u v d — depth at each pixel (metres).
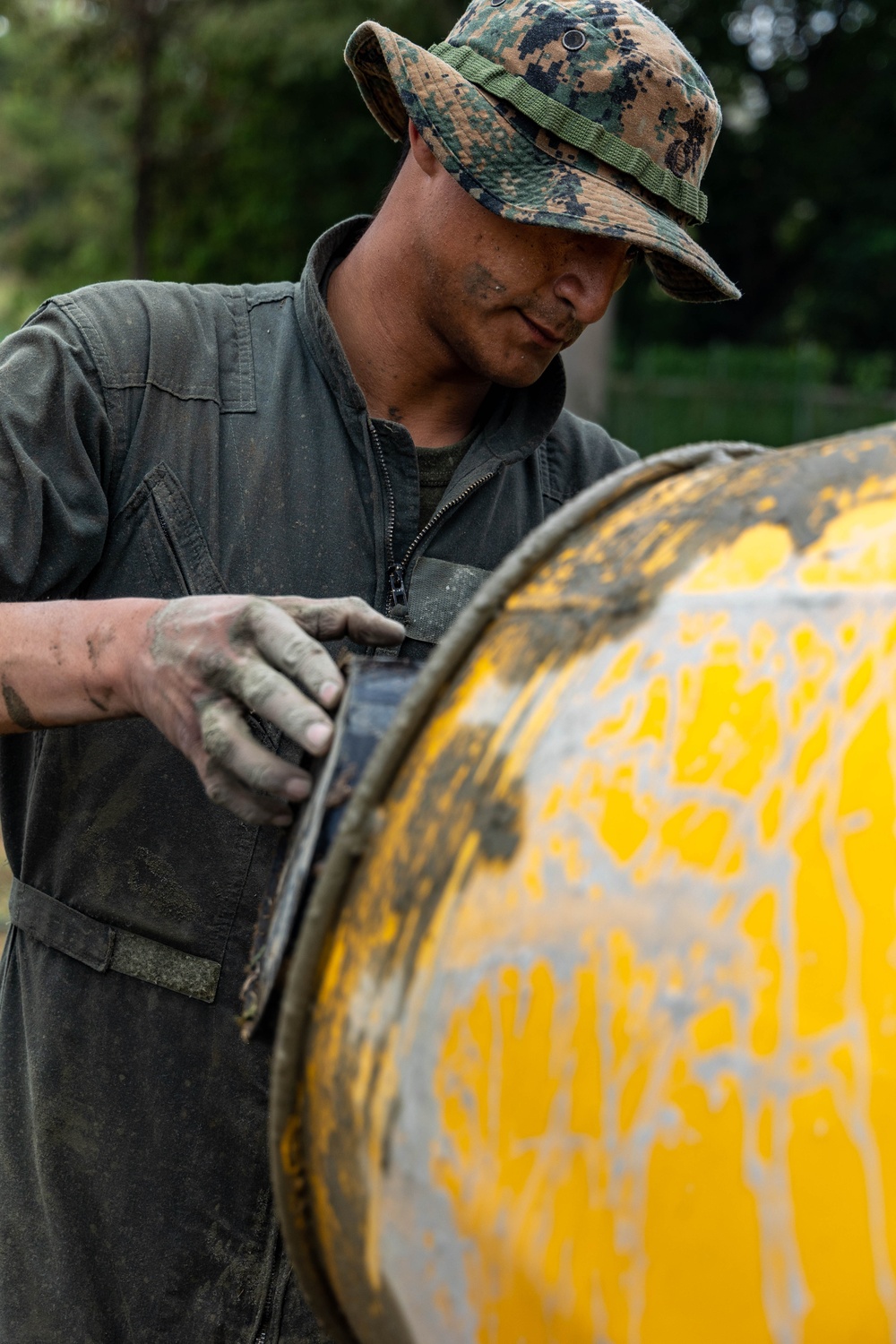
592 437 1.58
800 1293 0.58
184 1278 1.26
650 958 0.63
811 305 18.50
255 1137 1.26
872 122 17.89
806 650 0.65
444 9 11.38
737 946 0.61
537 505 1.47
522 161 1.19
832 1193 0.58
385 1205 0.72
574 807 0.68
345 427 1.35
